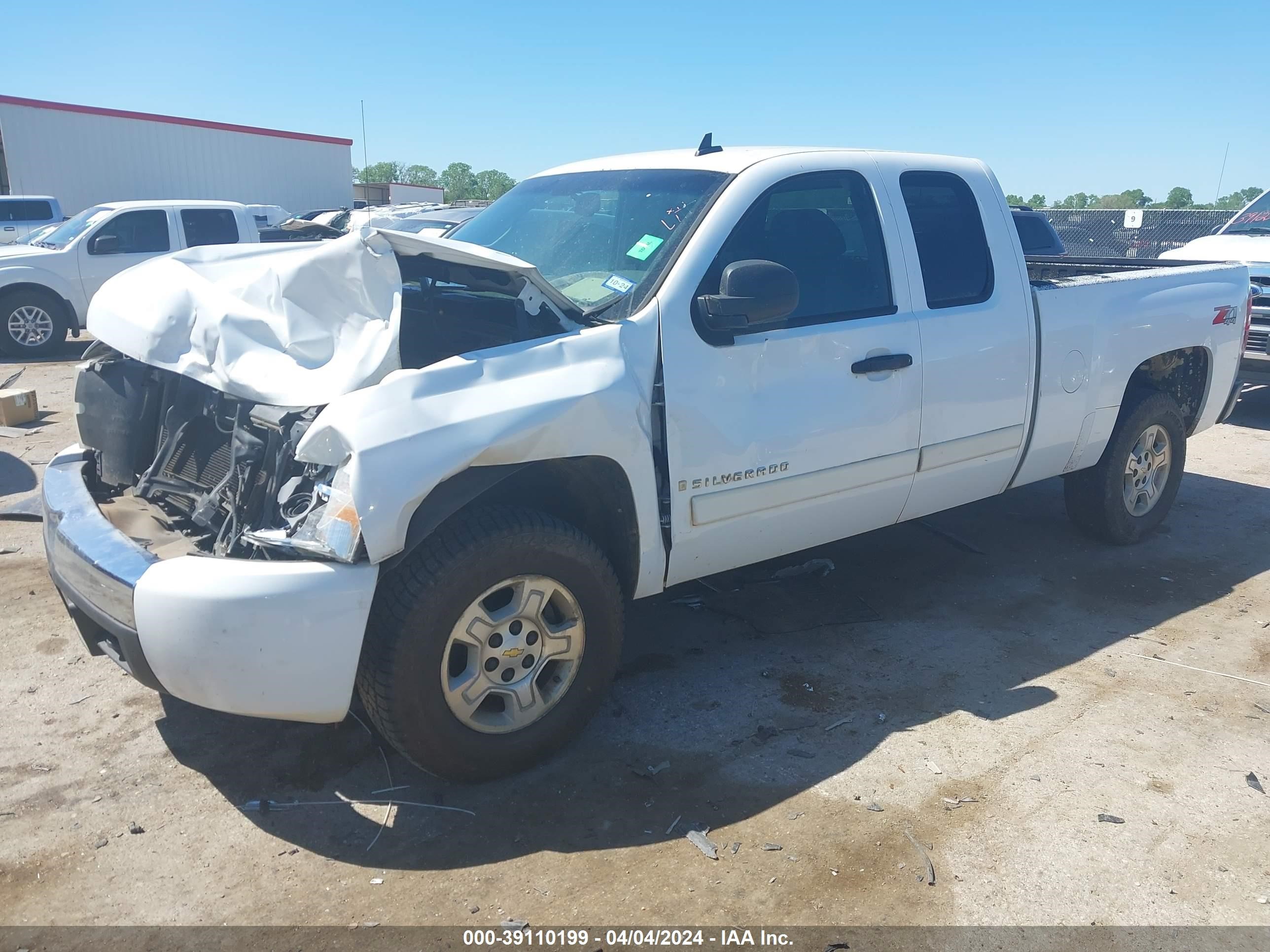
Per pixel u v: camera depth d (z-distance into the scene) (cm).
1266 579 518
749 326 357
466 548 296
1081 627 455
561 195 433
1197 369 573
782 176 383
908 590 495
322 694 282
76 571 306
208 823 305
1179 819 312
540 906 270
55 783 323
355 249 313
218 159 2519
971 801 320
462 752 311
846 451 389
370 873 283
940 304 422
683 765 340
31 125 2195
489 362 304
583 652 335
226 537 308
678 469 344
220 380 303
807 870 285
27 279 1225
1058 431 481
